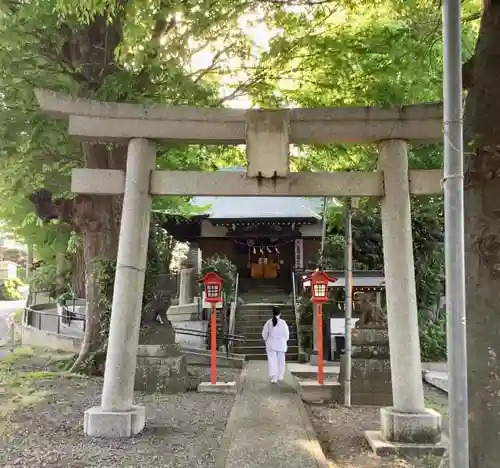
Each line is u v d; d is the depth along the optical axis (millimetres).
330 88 9992
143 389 10375
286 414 8156
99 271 12109
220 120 7297
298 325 17969
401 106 7098
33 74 9109
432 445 6457
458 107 3490
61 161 12109
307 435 6859
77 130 7172
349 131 7180
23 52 9188
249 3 6777
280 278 28906
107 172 7344
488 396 3852
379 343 9977
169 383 10375
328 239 20188
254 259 29562
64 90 9453
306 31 8703
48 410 8203
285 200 27266
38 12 8609
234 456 5902
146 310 10891
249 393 10133
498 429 3801
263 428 7230
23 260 61094
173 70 7105
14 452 6078
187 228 27500
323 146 11172
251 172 7152
